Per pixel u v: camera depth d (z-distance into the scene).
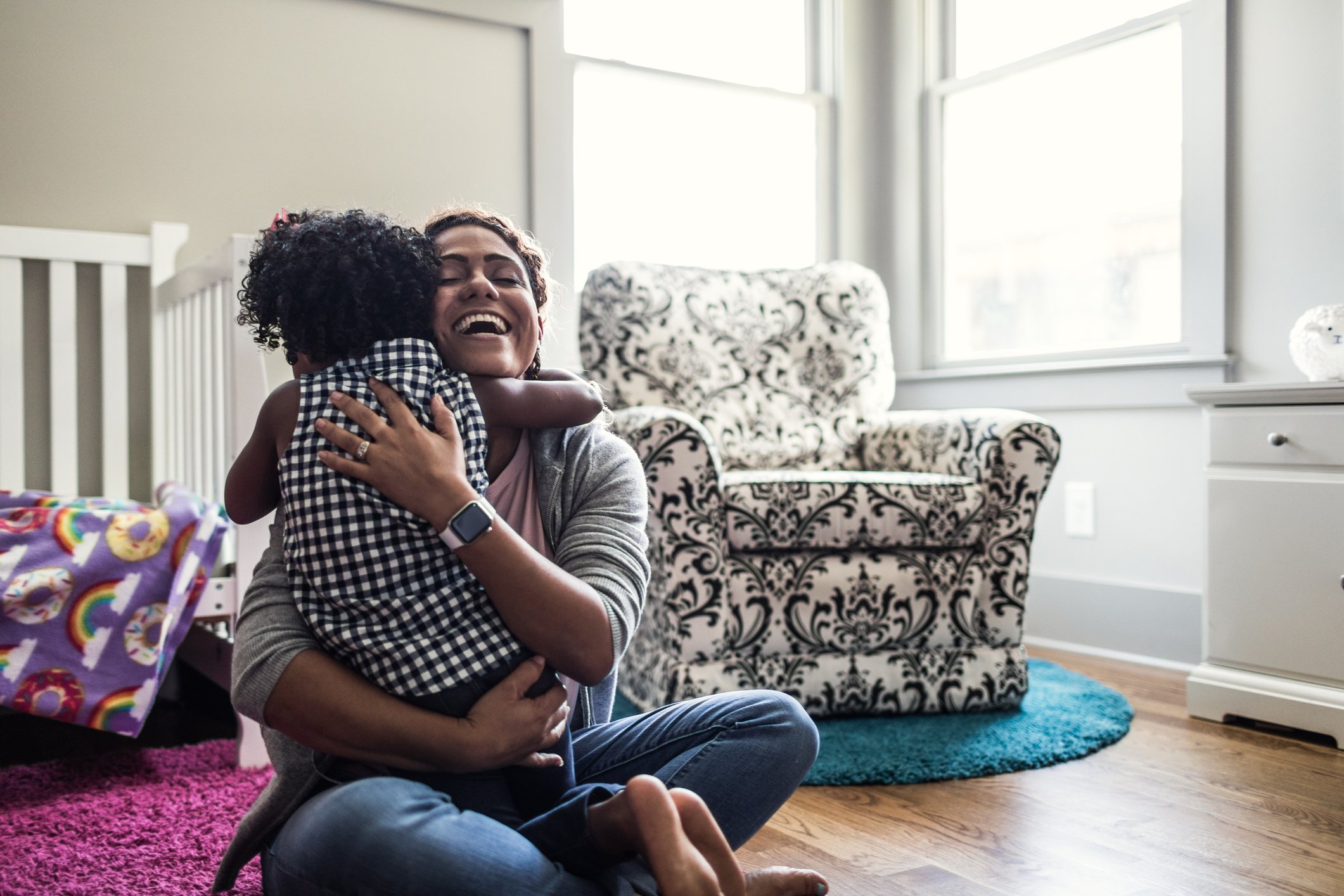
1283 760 1.83
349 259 0.91
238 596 1.89
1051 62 2.99
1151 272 2.76
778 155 3.35
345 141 2.61
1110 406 2.75
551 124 2.87
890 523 2.08
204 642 2.22
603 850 0.86
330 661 0.87
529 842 0.87
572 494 1.03
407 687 0.85
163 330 2.40
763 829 1.51
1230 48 2.54
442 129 2.74
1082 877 1.33
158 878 1.30
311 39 2.57
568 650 0.89
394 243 0.95
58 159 2.31
